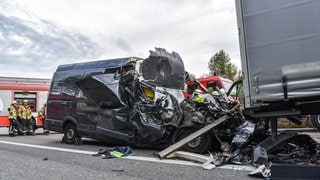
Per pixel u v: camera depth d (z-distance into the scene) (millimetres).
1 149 9750
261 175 5500
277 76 5695
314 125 10609
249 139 7410
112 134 9422
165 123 8555
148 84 9359
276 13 5719
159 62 10117
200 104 8391
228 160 6754
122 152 8312
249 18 5992
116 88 9414
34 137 14828
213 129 7816
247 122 7715
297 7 5527
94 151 9031
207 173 5922
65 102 10969
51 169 6512
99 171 6273
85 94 10273
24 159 7781
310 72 5414
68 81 11008
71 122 10766
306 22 5449
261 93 5855
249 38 5992
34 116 17734
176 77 10578
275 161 6324
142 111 8961
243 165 6535
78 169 6484
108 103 9578
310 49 5410
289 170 4473
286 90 5602
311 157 6594
